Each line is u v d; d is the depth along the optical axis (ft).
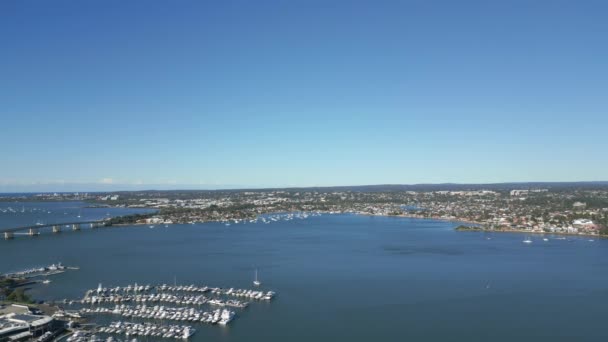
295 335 648.38
